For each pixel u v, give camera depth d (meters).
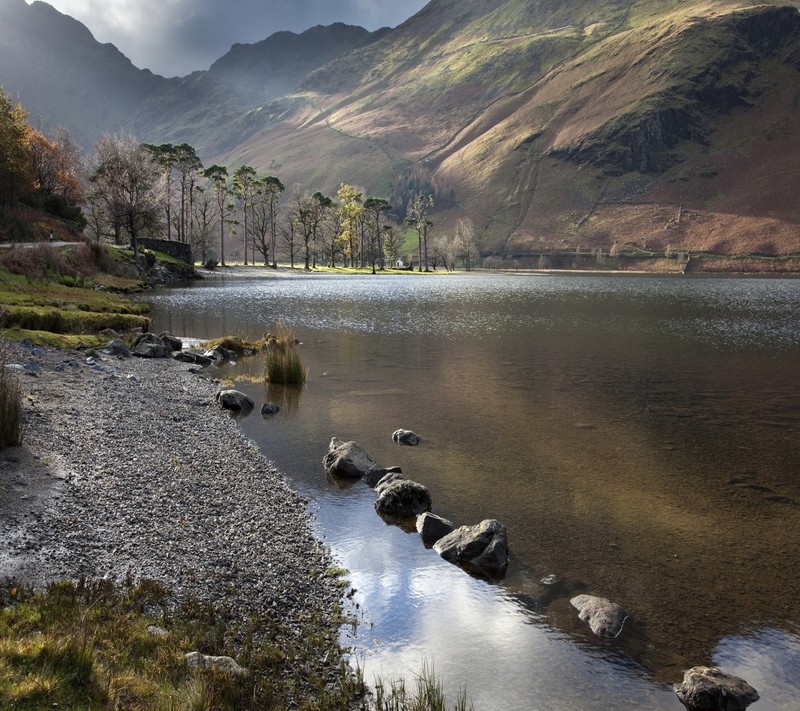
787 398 20.02
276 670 6.03
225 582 7.73
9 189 64.94
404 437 14.70
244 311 45.97
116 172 77.00
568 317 47.62
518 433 15.64
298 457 13.29
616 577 8.50
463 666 6.49
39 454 11.18
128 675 5.00
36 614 5.75
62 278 42.88
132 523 9.06
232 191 137.62
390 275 138.25
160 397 17.58
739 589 8.23
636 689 6.21
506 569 8.67
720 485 12.16
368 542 9.40
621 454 14.03
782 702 6.05
